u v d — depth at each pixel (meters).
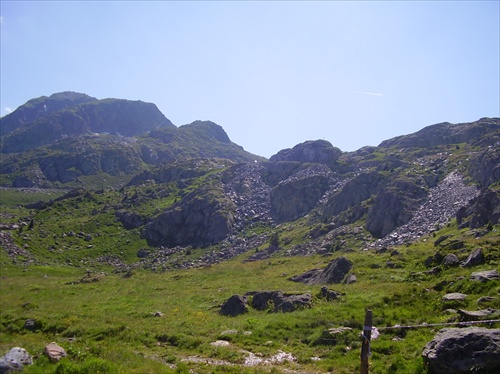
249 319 35.56
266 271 70.00
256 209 140.75
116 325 36.19
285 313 36.50
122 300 51.38
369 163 147.50
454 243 46.34
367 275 46.53
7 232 115.38
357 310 32.59
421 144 160.50
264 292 41.94
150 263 109.75
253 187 158.75
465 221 71.75
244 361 25.56
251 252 106.00
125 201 162.38
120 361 23.33
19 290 62.84
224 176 173.75
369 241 89.69
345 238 95.31
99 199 168.12
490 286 30.50
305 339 28.95
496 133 133.50
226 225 129.50
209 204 140.50
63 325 37.56
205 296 50.50
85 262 108.81
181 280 69.44
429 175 113.88
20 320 40.72
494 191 69.19
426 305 30.81
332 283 49.44
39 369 20.41
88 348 27.62
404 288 36.72
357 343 26.25
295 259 80.00
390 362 22.06
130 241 127.38
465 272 36.50
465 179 103.25
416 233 83.62
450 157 126.00
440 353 18.89
